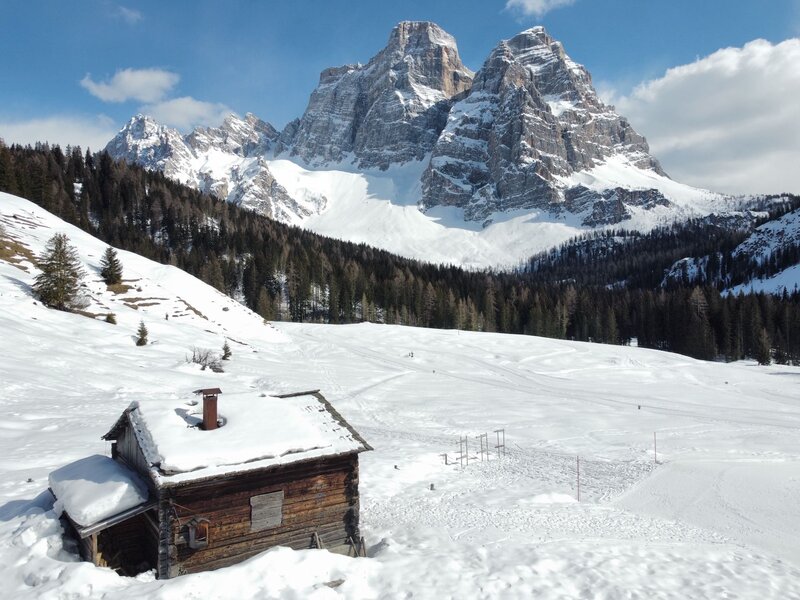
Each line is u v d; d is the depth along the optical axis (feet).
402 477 96.53
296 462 55.57
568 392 205.26
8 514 60.75
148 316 237.45
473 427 143.84
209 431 56.85
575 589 52.90
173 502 51.11
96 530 49.08
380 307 462.60
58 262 207.21
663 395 201.67
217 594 44.57
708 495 92.12
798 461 112.88
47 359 152.05
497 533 70.69
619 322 444.96
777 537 74.38
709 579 57.21
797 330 365.61
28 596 42.52
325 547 58.80
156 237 499.92
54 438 96.63
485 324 445.78
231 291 447.01
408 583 51.70
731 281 613.52
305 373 213.46
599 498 90.94
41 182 405.59
